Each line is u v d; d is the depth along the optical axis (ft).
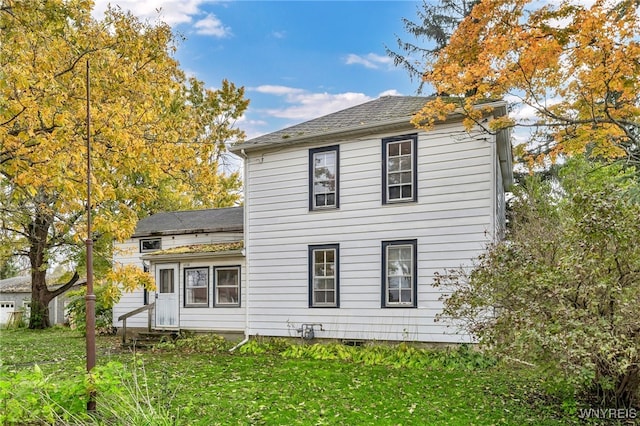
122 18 29.01
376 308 42.11
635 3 25.45
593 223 20.29
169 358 41.37
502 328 21.21
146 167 29.04
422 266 40.40
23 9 23.66
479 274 23.36
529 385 28.25
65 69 25.90
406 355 37.58
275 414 23.03
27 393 16.87
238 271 50.29
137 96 28.45
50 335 66.39
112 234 27.86
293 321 45.91
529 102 28.48
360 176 43.83
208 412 23.25
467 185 39.11
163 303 55.01
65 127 23.16
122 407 17.26
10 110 22.16
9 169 23.35
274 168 48.19
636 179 50.90
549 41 25.44
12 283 105.50
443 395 26.50
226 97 83.35
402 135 42.09
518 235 33.50
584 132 30.14
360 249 43.29
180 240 58.95
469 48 28.94
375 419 22.15
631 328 18.99
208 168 35.40
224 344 47.47
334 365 36.76
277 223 47.57
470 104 30.17
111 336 59.82
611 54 24.99
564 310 19.25
